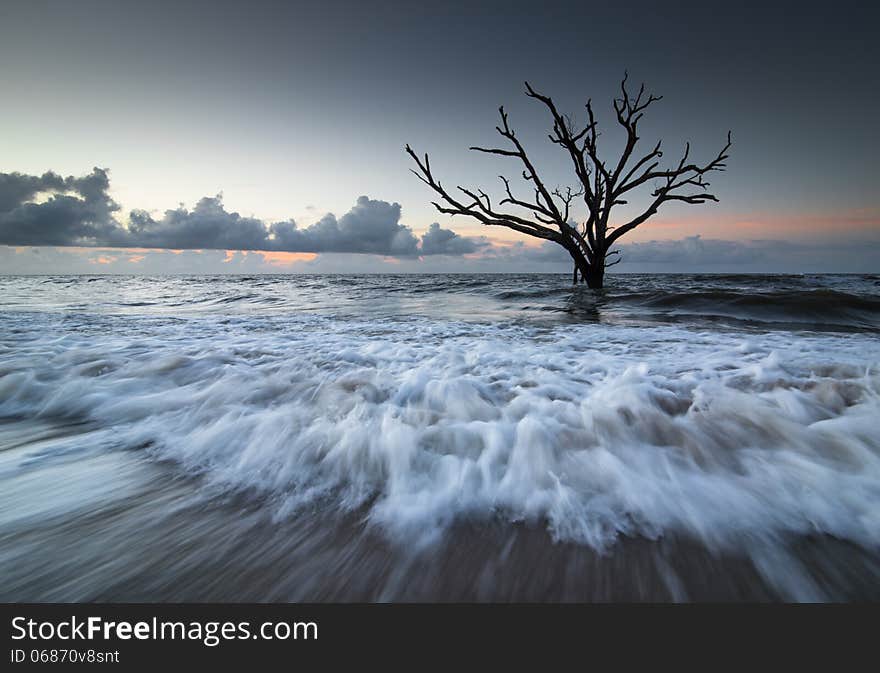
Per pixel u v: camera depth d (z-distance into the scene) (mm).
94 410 3025
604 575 1330
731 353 4367
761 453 2027
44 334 6277
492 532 1549
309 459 2115
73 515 1688
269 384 3354
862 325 6879
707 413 2473
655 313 8797
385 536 1538
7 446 2406
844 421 2285
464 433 2270
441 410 2709
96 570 1373
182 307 12172
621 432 2256
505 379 3387
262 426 2502
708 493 1724
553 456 2021
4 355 4551
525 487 1802
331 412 2689
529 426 2262
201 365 4078
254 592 1284
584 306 10555
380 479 1922
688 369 3617
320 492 1842
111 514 1696
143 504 1771
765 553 1396
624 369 3680
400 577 1338
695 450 2064
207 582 1319
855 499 1651
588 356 4309
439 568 1374
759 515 1582
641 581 1304
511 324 7340
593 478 1850
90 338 5855
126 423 2760
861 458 1943
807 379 3107
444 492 1796
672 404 2658
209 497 1821
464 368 3799
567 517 1611
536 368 3787
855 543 1428
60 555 1444
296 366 3979
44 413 2994
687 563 1367
